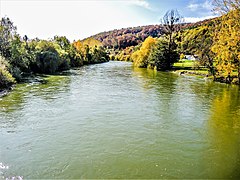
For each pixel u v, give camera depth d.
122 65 89.56
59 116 19.53
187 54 101.75
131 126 17.61
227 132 16.77
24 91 29.30
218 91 31.97
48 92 29.09
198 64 54.00
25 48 50.97
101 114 20.38
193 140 15.27
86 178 10.70
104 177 10.81
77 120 18.62
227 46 36.88
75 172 11.17
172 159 12.66
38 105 22.77
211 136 15.98
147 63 75.25
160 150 13.70
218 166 12.00
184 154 13.28
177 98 27.27
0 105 22.44
